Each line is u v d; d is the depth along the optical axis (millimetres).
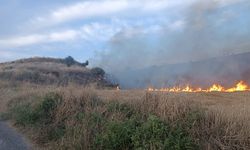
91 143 12648
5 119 20578
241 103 16547
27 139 15500
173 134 11094
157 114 12547
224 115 11461
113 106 14672
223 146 10469
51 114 16672
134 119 12633
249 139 10398
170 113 12133
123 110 14164
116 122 12648
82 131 13312
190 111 11945
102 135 12500
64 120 15727
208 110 12094
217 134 10961
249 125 10773
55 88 22062
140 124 12328
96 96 17172
